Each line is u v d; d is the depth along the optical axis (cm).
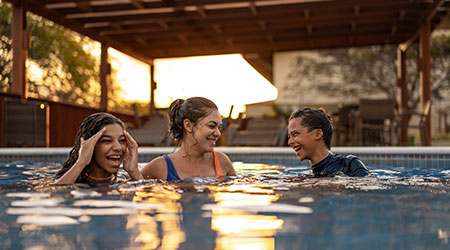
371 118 729
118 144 176
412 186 165
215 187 161
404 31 848
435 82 1363
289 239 87
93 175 183
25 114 598
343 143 935
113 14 756
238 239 88
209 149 191
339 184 171
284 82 1591
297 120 213
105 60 844
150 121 743
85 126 180
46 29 1162
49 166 338
